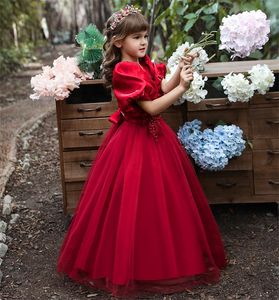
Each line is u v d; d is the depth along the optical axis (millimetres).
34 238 3104
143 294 2455
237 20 3109
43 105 6691
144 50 2494
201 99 2877
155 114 2439
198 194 2654
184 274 2438
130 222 2395
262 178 3076
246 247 2861
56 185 3949
